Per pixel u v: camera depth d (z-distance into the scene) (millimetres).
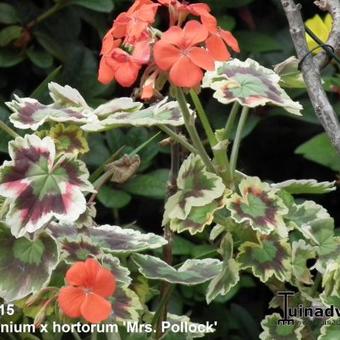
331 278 767
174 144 813
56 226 796
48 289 765
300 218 834
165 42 699
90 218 753
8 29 1164
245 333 1180
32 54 1186
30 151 736
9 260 737
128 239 823
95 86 1177
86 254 777
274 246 805
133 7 742
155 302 1100
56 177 726
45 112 807
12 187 723
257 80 803
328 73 1203
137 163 809
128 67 711
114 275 771
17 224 713
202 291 1132
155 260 836
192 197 780
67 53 1211
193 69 698
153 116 786
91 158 1119
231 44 735
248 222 790
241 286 1184
